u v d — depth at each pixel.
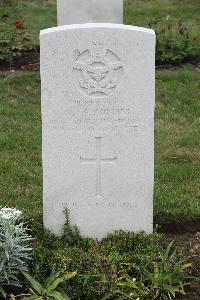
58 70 2.78
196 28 6.00
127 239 2.90
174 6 6.88
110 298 2.63
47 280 2.66
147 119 2.84
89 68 2.79
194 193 3.48
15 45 5.31
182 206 3.32
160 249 2.85
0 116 4.40
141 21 6.24
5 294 2.62
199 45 5.35
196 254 2.91
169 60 5.22
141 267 2.71
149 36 2.76
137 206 2.94
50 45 2.76
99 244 2.89
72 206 2.92
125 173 2.90
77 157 2.87
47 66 2.78
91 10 3.24
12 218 2.65
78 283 2.66
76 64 2.78
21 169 3.70
